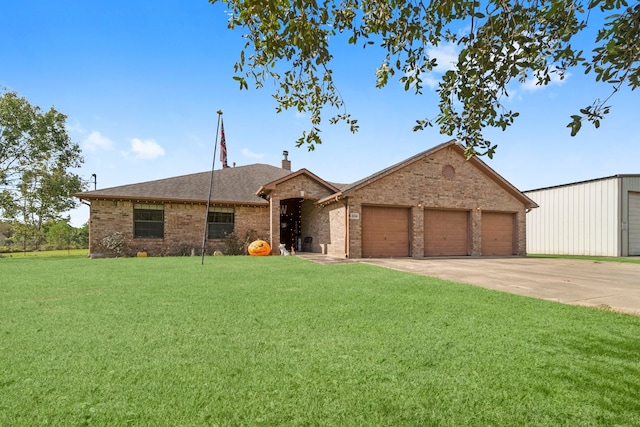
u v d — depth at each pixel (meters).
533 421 2.04
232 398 2.28
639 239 17.55
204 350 3.17
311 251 18.92
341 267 10.24
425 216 15.78
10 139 24.05
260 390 2.39
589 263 12.68
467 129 3.70
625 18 2.40
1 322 4.09
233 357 3.00
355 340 3.47
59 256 18.62
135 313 4.54
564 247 19.78
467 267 10.65
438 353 3.11
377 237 14.87
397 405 2.20
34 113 25.02
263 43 3.25
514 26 2.84
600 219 17.97
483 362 2.90
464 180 16.44
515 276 8.59
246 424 1.98
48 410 2.12
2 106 23.53
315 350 3.18
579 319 4.29
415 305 5.04
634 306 5.11
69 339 3.47
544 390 2.42
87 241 33.22
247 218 18.05
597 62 2.77
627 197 17.39
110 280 7.39
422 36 3.54
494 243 17.16
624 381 2.56
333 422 2.01
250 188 19.52
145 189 16.94
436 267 10.52
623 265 11.79
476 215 16.58
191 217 17.11
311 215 19.11
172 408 2.15
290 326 3.96
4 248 29.11
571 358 3.01
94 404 2.20
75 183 26.20
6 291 6.09
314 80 4.04
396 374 2.66
